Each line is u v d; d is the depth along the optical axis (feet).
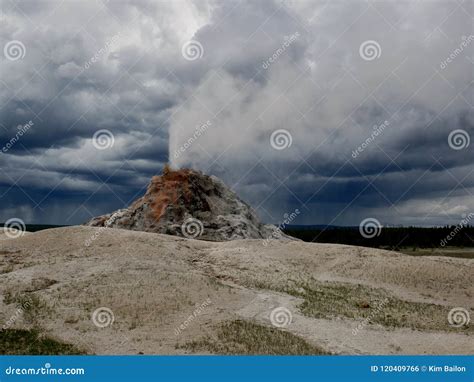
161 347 88.17
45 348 85.71
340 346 95.09
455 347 98.63
